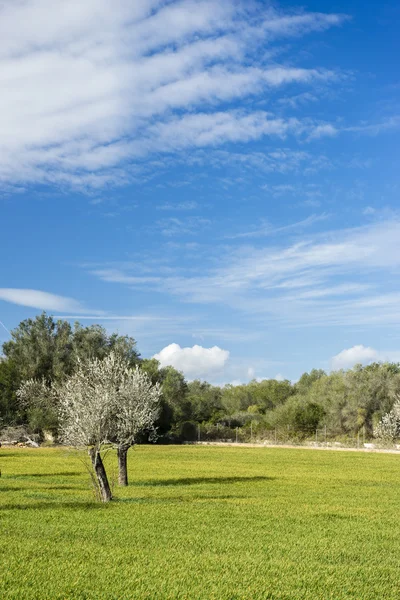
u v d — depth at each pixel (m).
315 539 19.06
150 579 13.70
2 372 85.06
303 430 95.25
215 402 158.88
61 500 27.06
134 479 38.41
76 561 15.17
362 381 99.31
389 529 21.28
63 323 92.25
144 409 34.44
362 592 13.24
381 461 56.97
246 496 29.89
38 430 81.88
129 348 94.75
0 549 16.38
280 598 12.66
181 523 21.17
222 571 14.67
